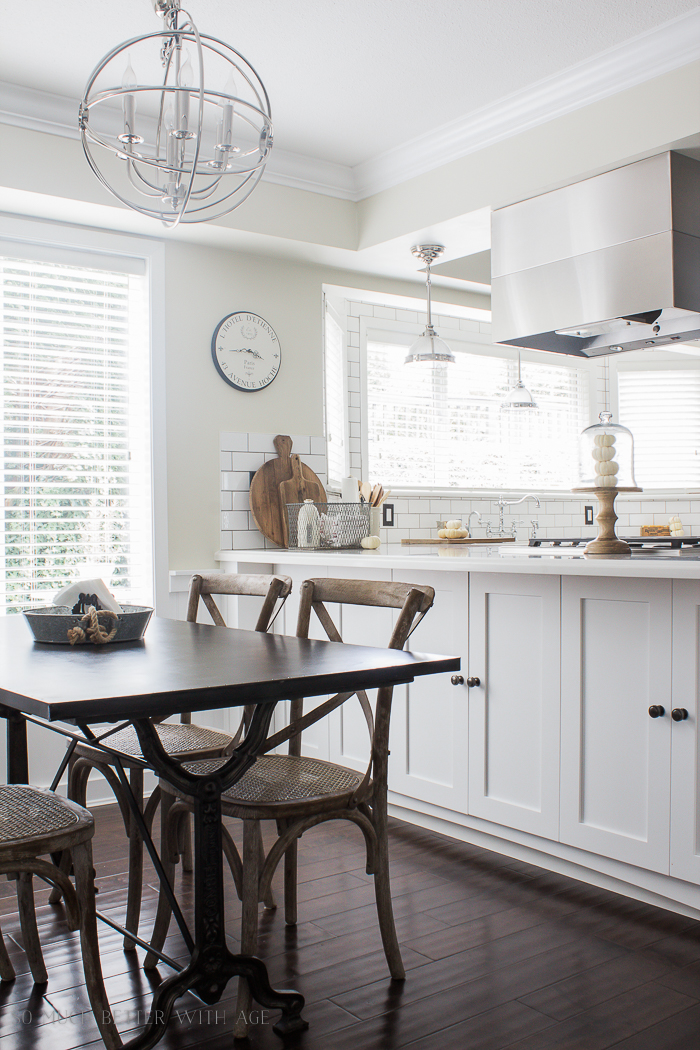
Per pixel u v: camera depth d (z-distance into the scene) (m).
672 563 2.24
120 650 1.97
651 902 2.41
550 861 2.69
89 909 1.66
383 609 3.19
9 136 3.24
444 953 2.12
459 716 2.92
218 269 4.01
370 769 1.97
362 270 4.44
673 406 6.36
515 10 2.81
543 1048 1.71
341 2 2.74
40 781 3.42
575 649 2.55
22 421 3.51
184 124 1.79
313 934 2.23
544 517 6.01
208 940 1.70
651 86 3.04
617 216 3.18
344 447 5.04
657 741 2.34
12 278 3.51
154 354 3.80
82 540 3.63
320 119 3.54
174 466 3.85
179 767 1.65
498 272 3.58
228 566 3.92
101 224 3.64
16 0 2.68
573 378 6.26
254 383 4.09
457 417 5.61
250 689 1.50
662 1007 1.86
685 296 3.07
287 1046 1.73
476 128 3.55
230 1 2.73
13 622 2.71
